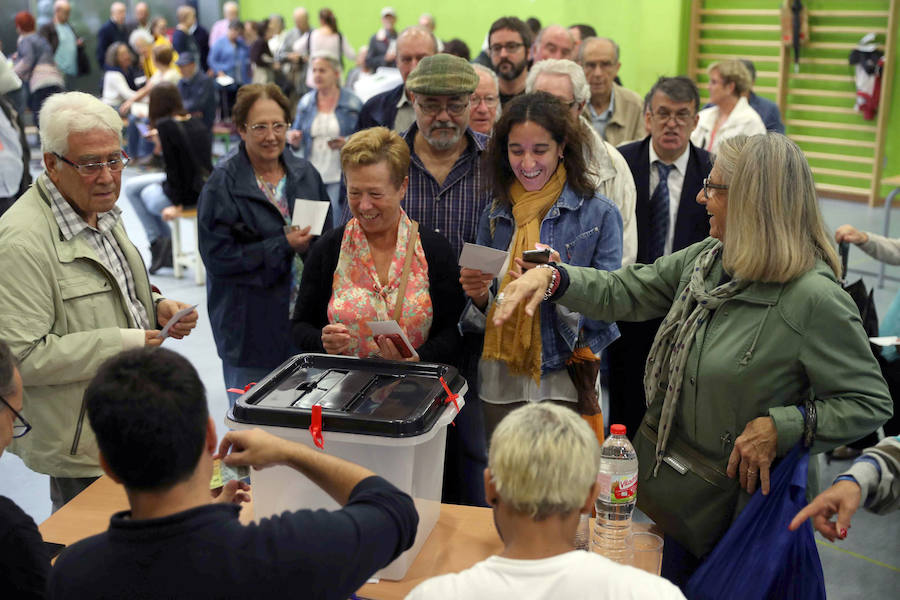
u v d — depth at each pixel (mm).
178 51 12547
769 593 1925
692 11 10273
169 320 2502
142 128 10211
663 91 3400
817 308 1858
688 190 3455
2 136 4238
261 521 1270
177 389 1236
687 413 2041
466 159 2947
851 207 9266
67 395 2293
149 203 6586
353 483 1431
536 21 7859
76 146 2217
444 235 2910
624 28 10703
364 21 13336
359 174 2430
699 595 1942
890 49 8914
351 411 1818
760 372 1915
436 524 2055
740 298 1950
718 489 2012
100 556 1205
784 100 9828
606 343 2730
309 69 10820
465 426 2889
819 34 9562
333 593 1246
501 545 1963
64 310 2285
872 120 9328
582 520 2004
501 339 2662
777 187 1872
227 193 3242
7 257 2191
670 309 2205
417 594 1235
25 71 11336
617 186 3281
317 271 2621
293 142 5734
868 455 1854
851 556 3322
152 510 1246
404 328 2518
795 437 1868
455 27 12383
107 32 13203
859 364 1865
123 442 1199
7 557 1456
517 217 2656
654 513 2141
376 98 4551
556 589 1199
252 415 1812
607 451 2223
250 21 13039
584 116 3371
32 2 13234
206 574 1187
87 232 2377
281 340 3266
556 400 2744
